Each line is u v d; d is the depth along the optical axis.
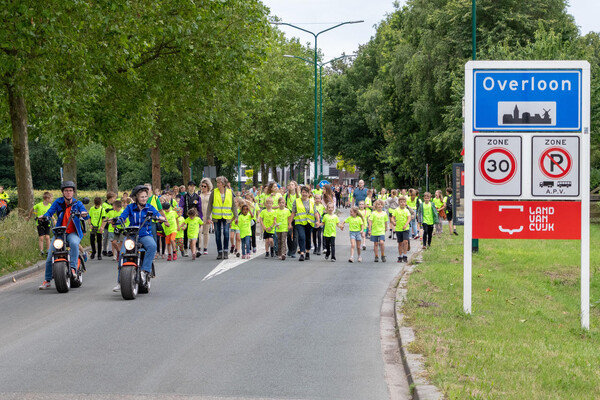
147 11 24.56
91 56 22.97
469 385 6.62
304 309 11.84
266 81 50.69
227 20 28.06
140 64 28.62
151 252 13.59
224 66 28.41
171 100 31.17
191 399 6.72
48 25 19.30
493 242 25.62
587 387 6.76
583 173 10.65
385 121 65.50
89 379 7.45
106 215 20.19
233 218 20.66
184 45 26.83
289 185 22.25
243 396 6.83
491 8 44.31
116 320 10.87
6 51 21.42
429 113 48.03
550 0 44.41
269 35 30.56
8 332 10.05
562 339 9.65
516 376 7.05
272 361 8.24
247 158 67.00
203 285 14.88
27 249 18.91
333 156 84.12
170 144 46.19
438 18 45.94
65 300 12.97
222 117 47.53
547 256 20.86
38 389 7.06
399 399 6.75
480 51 41.22
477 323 10.16
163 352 8.70
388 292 13.84
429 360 7.62
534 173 10.70
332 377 7.55
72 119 28.08
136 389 7.05
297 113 65.19
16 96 23.81
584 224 10.66
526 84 10.66
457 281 14.61
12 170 94.88
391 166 71.75
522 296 13.59
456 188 23.20
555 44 37.72
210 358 8.38
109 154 38.12
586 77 10.59
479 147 10.74
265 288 14.40
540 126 10.66
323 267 18.39
